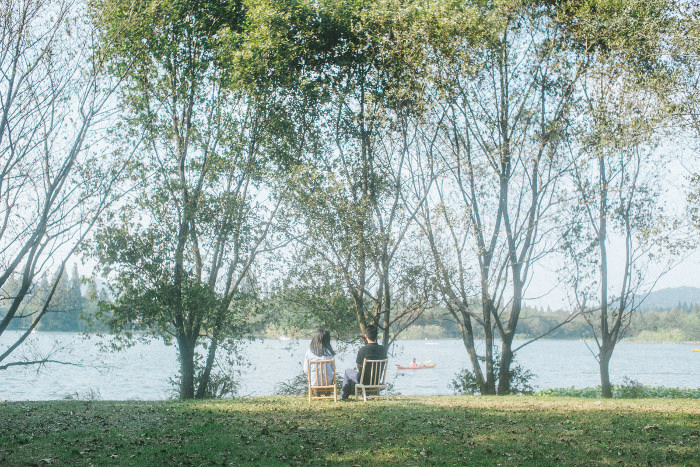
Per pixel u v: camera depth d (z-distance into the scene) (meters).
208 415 10.50
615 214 19.55
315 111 20.73
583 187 19.50
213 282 19.27
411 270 19.33
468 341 21.25
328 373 12.84
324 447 7.66
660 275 19.11
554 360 84.81
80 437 8.20
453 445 7.73
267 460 6.88
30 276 8.09
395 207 20.75
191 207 17.89
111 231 16.88
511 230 20.50
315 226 19.08
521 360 84.94
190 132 18.78
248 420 9.88
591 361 80.19
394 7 19.02
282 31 18.88
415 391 35.75
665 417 10.28
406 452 7.33
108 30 8.79
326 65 20.69
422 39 18.70
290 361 59.34
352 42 19.77
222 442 7.89
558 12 19.16
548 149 19.70
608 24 17.28
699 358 88.31
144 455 7.07
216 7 19.33
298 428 8.99
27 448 7.31
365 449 7.51
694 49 13.50
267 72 19.45
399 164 21.09
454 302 20.59
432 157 20.97
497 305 21.16
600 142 17.34
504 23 19.09
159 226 17.83
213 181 18.62
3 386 29.89
